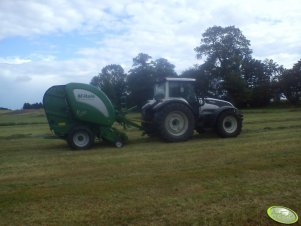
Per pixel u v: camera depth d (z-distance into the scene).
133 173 7.24
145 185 6.29
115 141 11.12
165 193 5.83
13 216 5.02
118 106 11.91
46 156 9.70
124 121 11.98
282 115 26.25
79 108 10.82
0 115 44.09
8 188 6.42
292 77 54.84
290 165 7.43
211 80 55.47
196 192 5.84
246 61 56.44
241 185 6.16
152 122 12.20
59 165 8.34
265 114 29.14
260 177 6.62
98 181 6.70
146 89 44.03
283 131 13.56
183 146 10.58
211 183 6.32
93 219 4.86
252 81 56.78
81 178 6.99
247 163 7.75
